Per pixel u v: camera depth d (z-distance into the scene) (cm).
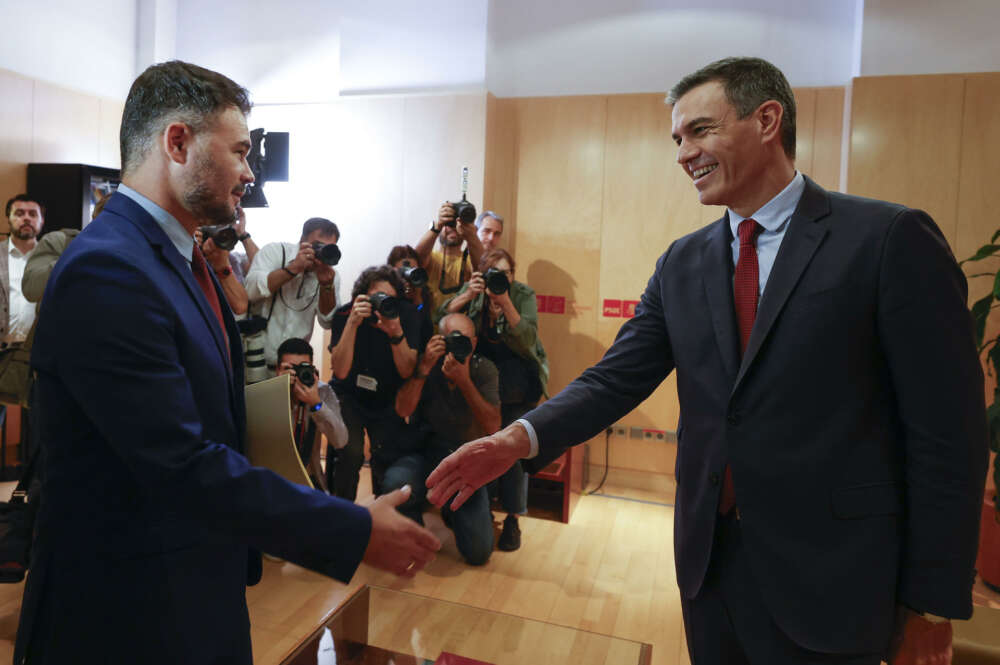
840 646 108
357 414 333
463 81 448
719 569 121
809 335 110
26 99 428
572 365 445
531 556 328
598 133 436
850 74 406
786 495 111
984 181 368
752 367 114
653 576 309
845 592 108
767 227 122
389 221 459
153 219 108
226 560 112
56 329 94
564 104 440
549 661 167
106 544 100
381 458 333
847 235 112
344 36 469
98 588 100
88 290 93
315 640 169
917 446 106
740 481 115
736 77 119
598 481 444
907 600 108
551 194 445
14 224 389
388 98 455
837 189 404
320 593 271
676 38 431
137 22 518
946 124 371
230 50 513
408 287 354
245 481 94
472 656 170
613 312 437
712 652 122
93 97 478
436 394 324
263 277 352
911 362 105
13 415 427
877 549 108
